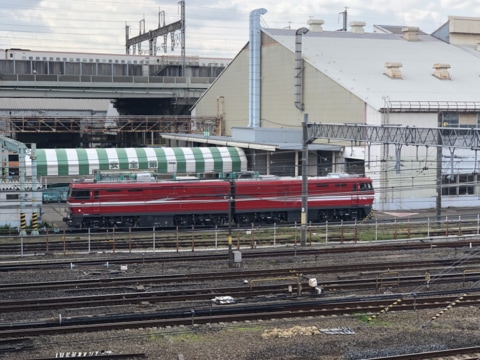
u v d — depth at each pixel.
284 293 23.77
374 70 54.34
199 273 26.27
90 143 81.62
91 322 19.66
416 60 58.62
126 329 19.33
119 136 82.62
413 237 36.56
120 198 38.25
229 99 66.69
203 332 19.16
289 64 56.16
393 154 46.38
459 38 65.88
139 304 22.16
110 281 25.14
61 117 63.31
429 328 19.73
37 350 17.45
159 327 19.56
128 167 52.12
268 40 59.28
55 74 71.56
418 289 24.45
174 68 82.62
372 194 42.47
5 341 17.97
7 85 67.75
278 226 39.25
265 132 53.88
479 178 48.56
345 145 49.12
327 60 54.91
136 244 33.53
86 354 16.95
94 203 37.84
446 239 35.94
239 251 29.44
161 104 83.31
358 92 48.72
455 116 49.31
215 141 58.72
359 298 21.98
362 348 17.88
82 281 24.92
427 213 45.47
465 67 58.47
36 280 25.59
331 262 29.42
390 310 21.47
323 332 19.20
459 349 17.34
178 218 39.66
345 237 36.25
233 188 39.88
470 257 30.19
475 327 19.88
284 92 57.19
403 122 47.41
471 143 25.27
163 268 27.94
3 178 38.62
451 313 21.28
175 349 17.67
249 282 25.03
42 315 20.88
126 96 73.50
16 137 78.56
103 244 33.41
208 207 39.62
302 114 54.78
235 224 40.59
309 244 33.84
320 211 41.75
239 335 18.92
